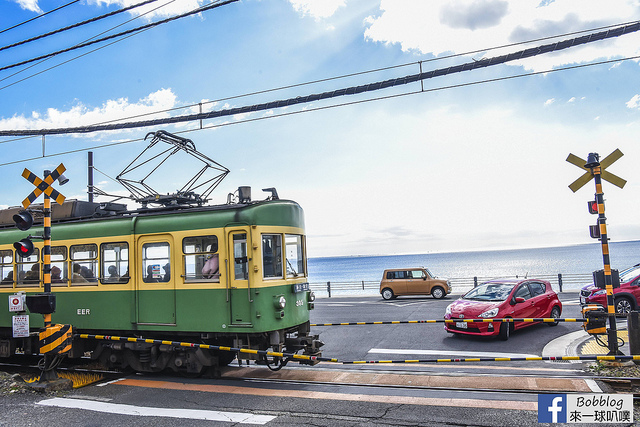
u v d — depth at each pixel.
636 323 8.11
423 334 12.98
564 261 171.88
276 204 8.92
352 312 18.83
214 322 8.50
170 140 10.69
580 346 10.45
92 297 9.75
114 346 9.38
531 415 5.93
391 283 24.09
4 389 8.51
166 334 9.13
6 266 11.09
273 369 9.02
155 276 9.15
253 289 8.26
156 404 7.21
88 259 9.91
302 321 9.34
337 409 6.52
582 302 15.82
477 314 11.70
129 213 10.06
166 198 10.09
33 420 6.65
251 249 8.35
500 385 7.30
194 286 8.71
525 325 12.53
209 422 6.23
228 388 7.98
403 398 6.90
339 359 10.48
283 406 6.77
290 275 9.16
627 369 7.75
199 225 8.79
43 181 8.71
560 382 7.26
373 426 5.80
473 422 5.78
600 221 8.66
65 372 9.88
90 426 6.29
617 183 8.61
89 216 10.64
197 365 8.64
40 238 8.77
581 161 8.92
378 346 11.72
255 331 8.17
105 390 8.23
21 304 9.04
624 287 13.98
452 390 7.24
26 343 10.87
